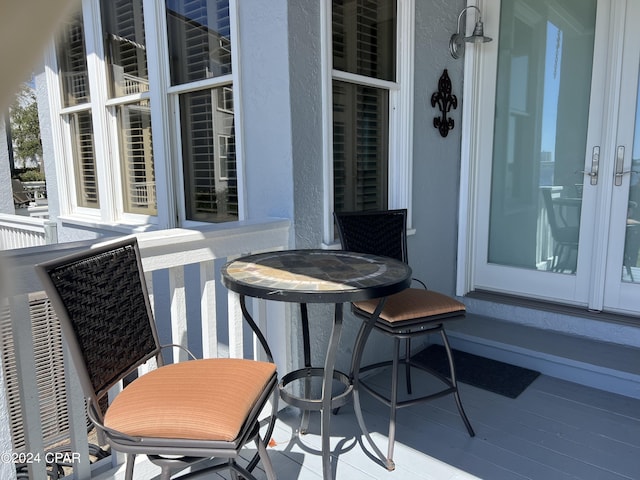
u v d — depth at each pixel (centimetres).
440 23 296
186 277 309
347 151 262
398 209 269
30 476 147
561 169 296
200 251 186
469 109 319
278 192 225
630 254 276
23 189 955
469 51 313
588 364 254
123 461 177
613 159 273
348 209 267
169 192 306
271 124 223
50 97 416
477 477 186
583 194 289
